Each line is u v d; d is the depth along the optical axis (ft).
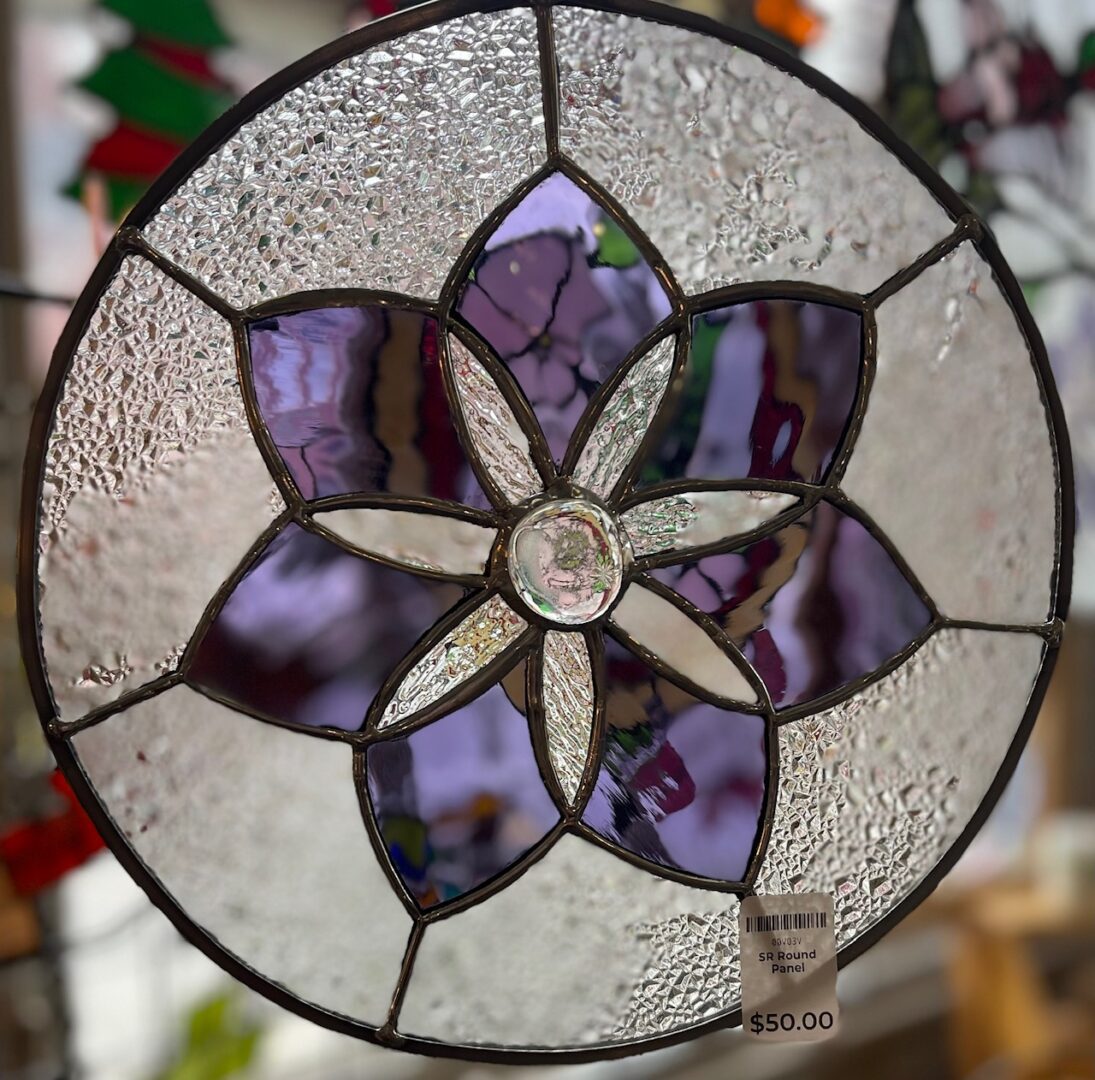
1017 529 1.37
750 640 1.31
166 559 1.20
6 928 1.89
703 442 1.29
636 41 1.26
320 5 2.17
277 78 1.18
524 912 1.29
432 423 1.24
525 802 1.27
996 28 2.23
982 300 1.36
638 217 1.27
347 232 1.22
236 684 1.22
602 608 1.25
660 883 1.31
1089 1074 2.86
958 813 1.37
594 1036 1.30
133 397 1.19
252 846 1.22
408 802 1.25
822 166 1.31
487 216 1.24
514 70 1.24
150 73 1.89
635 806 1.30
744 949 1.32
